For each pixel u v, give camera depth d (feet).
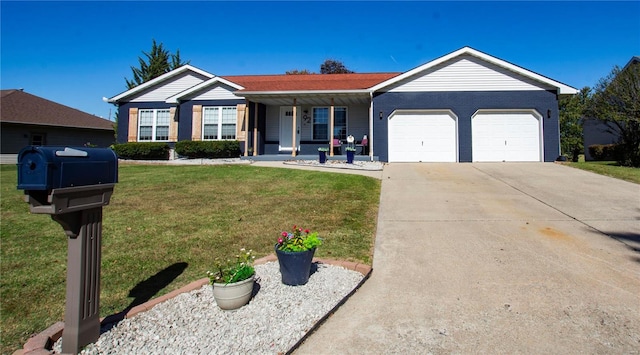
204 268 14.20
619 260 14.40
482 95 47.93
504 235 17.74
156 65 110.93
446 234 18.06
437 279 12.98
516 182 31.30
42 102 78.95
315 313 10.34
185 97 55.62
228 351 8.57
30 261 15.01
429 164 45.34
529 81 47.14
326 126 57.21
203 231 18.75
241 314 10.34
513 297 11.50
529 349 8.79
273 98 51.47
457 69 48.37
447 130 48.60
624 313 10.40
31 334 10.03
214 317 10.19
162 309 10.70
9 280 13.23
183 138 55.83
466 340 9.20
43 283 13.03
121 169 42.57
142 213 22.30
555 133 46.44
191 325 9.78
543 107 46.78
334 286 12.15
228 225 19.75
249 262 12.53
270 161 48.73
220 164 46.75
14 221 20.89
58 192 7.55
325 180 32.71
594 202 23.94
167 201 25.46
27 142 69.46
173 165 47.44
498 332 9.54
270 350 8.61
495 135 47.80
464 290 12.07
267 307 10.73
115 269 14.11
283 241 12.55
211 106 55.16
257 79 63.16
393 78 48.47
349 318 10.42
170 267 14.32
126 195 27.43
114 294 12.06
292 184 31.12
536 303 11.08
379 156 49.21
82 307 8.63
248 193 27.89
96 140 82.84
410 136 49.11
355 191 28.12
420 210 22.75
